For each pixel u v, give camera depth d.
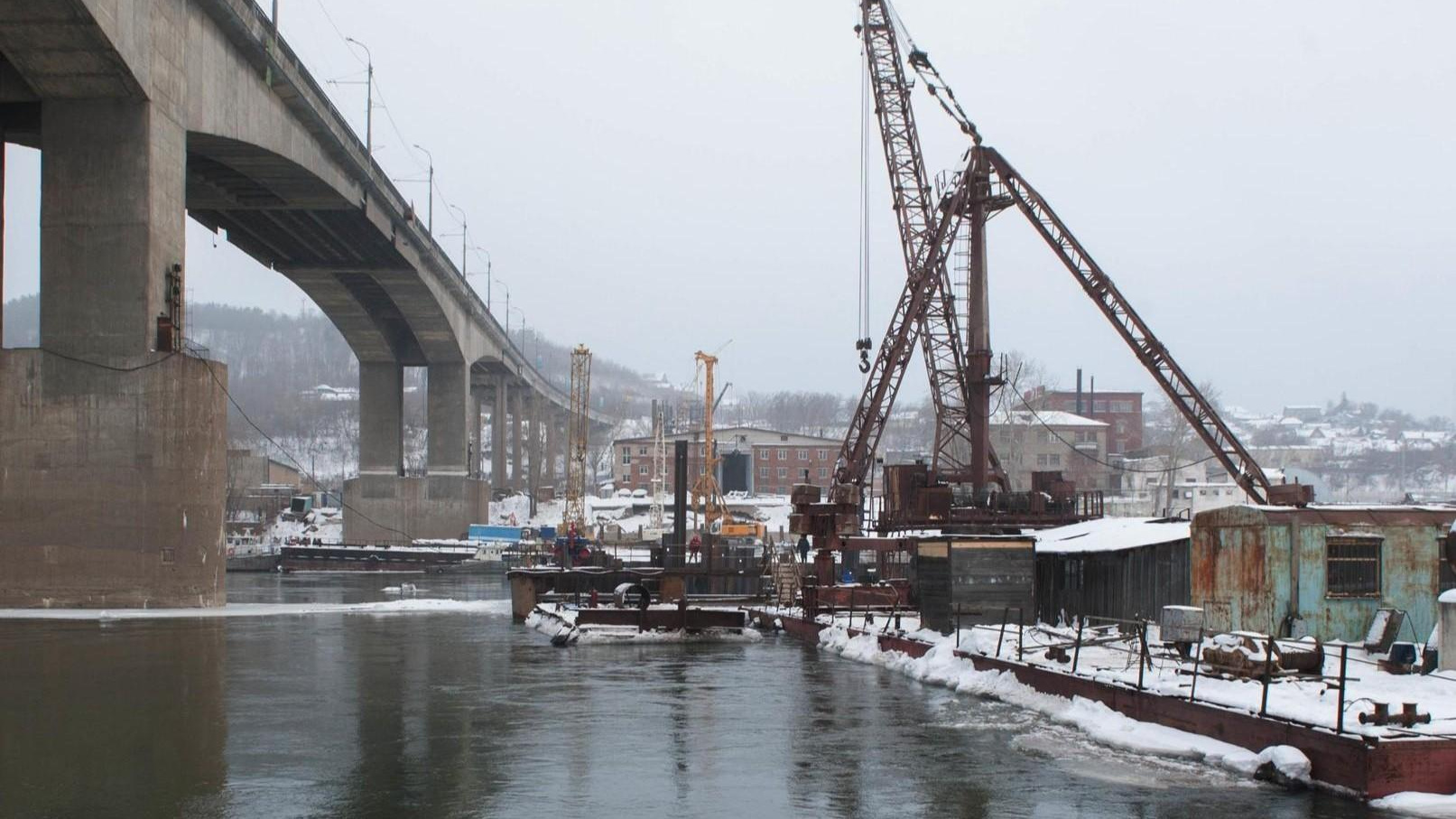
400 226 110.62
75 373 56.72
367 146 96.19
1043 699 25.89
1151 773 19.06
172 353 57.50
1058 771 19.34
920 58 77.62
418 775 19.31
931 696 28.14
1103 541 38.56
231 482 178.25
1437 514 28.28
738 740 22.36
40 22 51.44
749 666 35.19
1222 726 19.97
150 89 57.38
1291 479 150.75
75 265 56.94
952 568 36.88
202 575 58.09
